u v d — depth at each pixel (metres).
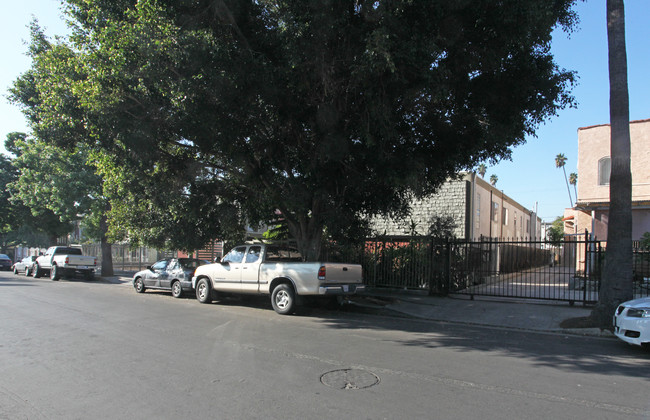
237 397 4.63
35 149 22.30
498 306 11.91
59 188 21.03
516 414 4.19
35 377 5.34
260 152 11.01
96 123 9.85
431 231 15.08
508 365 6.05
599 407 4.40
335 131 10.03
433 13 7.74
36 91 17.02
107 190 15.27
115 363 5.95
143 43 8.37
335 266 10.66
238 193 14.17
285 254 12.07
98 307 11.47
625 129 9.06
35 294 14.48
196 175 12.85
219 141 9.97
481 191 22.62
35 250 46.62
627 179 8.99
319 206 12.78
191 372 5.54
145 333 8.01
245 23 9.06
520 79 9.24
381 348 7.02
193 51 8.22
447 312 11.17
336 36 8.24
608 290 8.98
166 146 11.84
